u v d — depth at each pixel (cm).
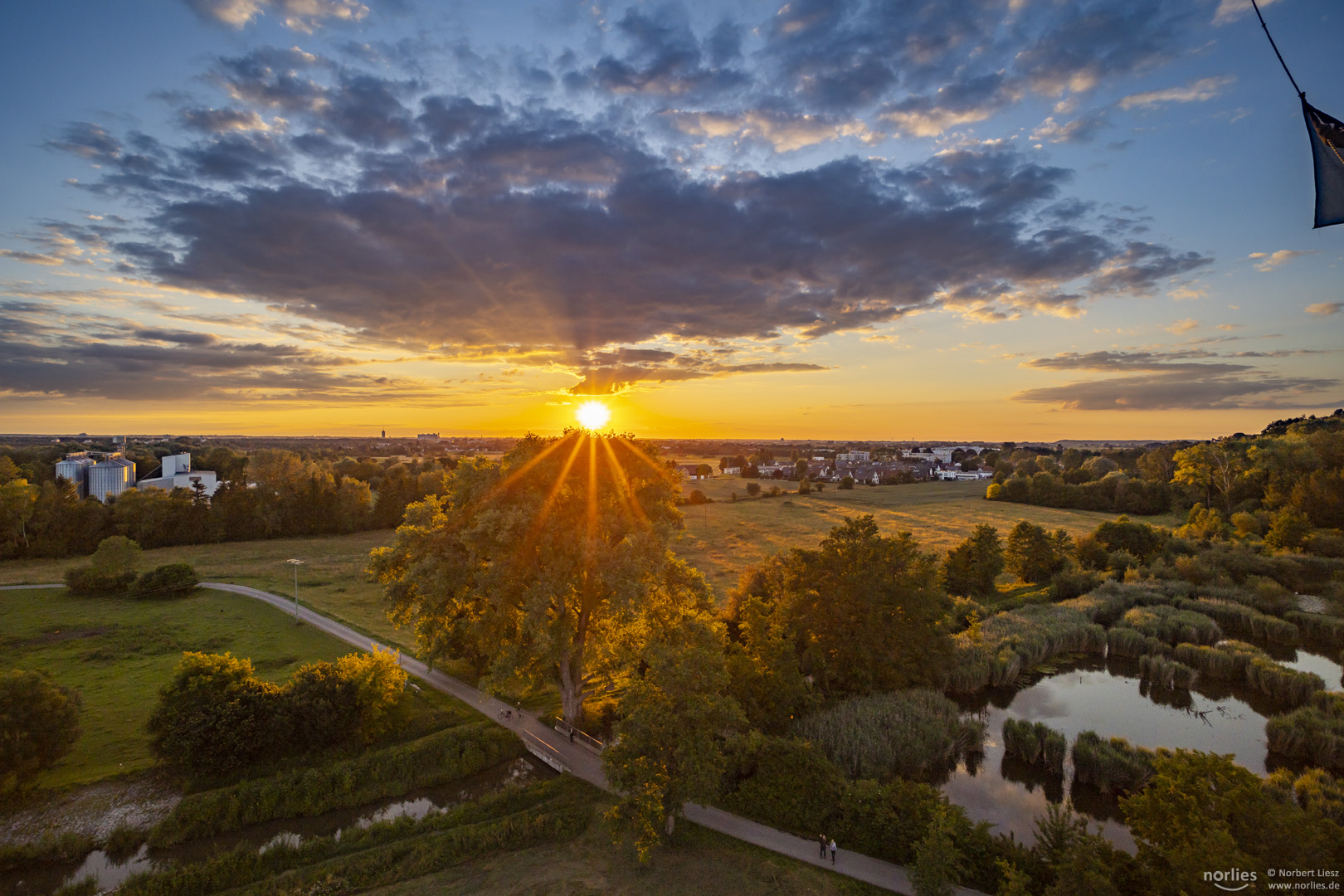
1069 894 1947
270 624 5647
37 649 4972
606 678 4166
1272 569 6569
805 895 2291
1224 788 2053
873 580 4322
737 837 2736
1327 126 841
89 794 3000
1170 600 6141
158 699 3641
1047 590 6762
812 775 2878
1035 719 4112
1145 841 2209
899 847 2553
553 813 2859
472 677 4453
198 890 2414
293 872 2505
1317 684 4169
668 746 2642
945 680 4481
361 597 6738
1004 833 2878
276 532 11031
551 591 3266
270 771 3198
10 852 2555
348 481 12212
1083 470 15175
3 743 2816
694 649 2838
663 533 3694
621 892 2338
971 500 14700
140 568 8081
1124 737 3850
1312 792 2827
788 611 4472
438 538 3703
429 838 2717
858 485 19838
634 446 3797
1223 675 4659
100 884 2502
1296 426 13875
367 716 3484
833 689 4222
